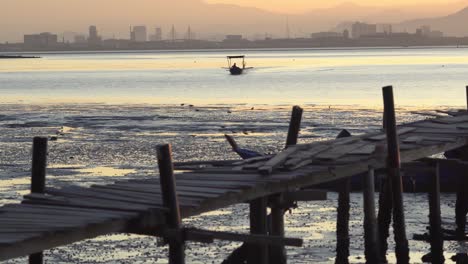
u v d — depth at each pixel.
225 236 26.14
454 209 54.88
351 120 111.75
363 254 42.75
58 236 22.86
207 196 27.70
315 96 168.25
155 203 26.86
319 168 33.09
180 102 158.75
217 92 189.75
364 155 36.19
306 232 47.53
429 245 45.25
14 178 67.00
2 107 151.62
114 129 106.38
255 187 29.50
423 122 50.09
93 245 43.88
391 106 36.34
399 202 36.72
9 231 22.77
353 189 60.44
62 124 114.81
